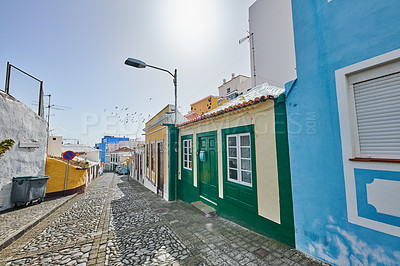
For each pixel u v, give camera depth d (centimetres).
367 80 244
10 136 682
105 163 4191
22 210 652
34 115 798
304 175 307
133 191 1139
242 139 455
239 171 458
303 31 318
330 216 271
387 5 220
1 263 328
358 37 245
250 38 1216
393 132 221
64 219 588
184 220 525
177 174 800
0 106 646
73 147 2239
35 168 802
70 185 988
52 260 336
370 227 227
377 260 221
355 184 243
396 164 207
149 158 1201
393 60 216
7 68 694
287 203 334
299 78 321
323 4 288
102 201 862
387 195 214
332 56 274
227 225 457
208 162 595
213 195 564
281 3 1045
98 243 403
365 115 245
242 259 308
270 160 368
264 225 380
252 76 1187
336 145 265
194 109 1370
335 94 268
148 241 403
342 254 255
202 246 363
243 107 420
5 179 657
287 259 297
